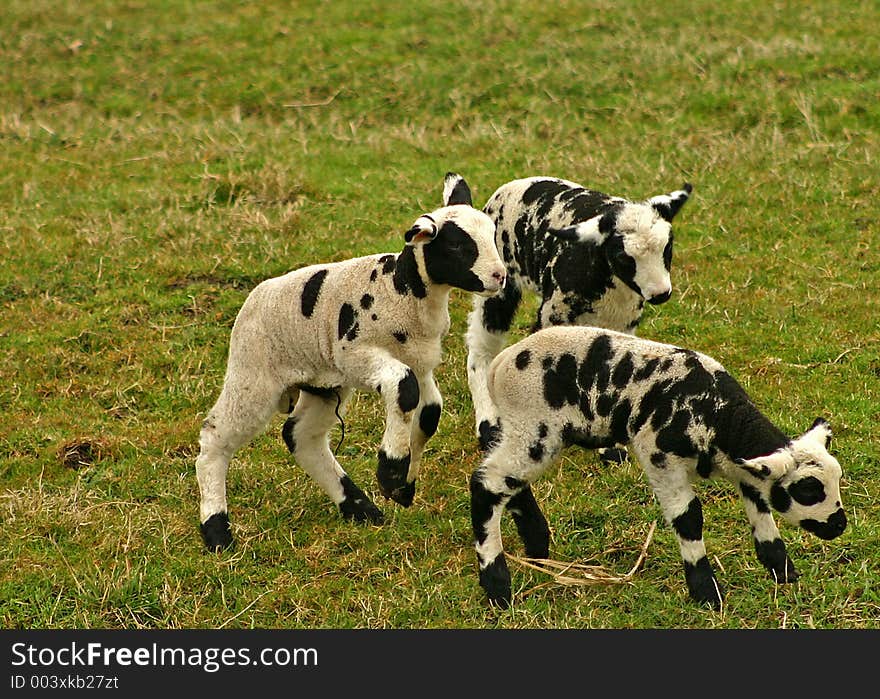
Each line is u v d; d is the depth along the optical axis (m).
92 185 17.47
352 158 18.09
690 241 14.75
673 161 17.02
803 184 15.80
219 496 9.43
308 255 14.64
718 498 9.55
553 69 20.98
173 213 15.88
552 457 8.36
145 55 23.80
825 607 8.21
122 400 11.80
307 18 24.97
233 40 24.12
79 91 22.30
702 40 21.53
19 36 24.97
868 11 22.41
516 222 11.10
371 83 21.45
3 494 10.13
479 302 11.50
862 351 11.83
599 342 8.26
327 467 9.79
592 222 9.92
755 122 18.23
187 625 8.45
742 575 8.62
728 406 7.88
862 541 8.81
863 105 18.05
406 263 8.86
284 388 9.28
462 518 9.64
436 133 19.08
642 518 9.41
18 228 15.57
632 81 20.20
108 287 14.11
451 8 24.72
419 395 8.91
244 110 21.17
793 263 13.98
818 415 10.64
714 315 12.89
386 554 9.20
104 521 9.67
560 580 8.55
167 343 12.81
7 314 13.46
